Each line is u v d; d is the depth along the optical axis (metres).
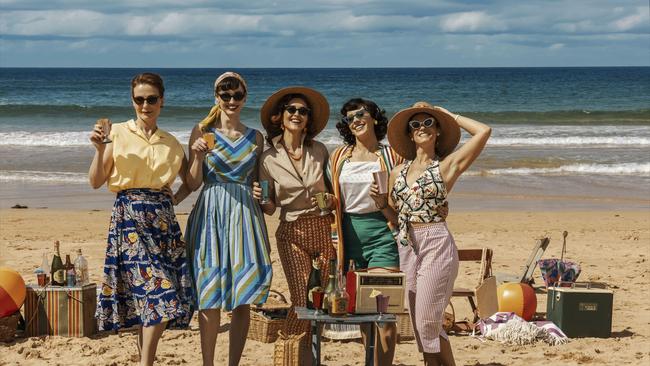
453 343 7.42
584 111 43.03
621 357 6.98
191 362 6.78
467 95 66.50
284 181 5.96
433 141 5.69
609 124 36.31
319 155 6.15
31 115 37.28
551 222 15.16
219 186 5.85
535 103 56.03
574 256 12.05
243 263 5.76
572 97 63.22
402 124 5.81
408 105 56.72
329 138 26.62
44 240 12.73
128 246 5.60
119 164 5.60
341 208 6.07
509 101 58.44
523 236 13.73
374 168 6.04
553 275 8.31
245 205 5.86
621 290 9.80
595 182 20.23
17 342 7.24
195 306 5.82
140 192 5.65
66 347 7.10
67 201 16.89
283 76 129.25
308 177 6.01
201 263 5.75
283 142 6.12
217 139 5.87
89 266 10.60
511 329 7.47
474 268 10.95
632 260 11.76
